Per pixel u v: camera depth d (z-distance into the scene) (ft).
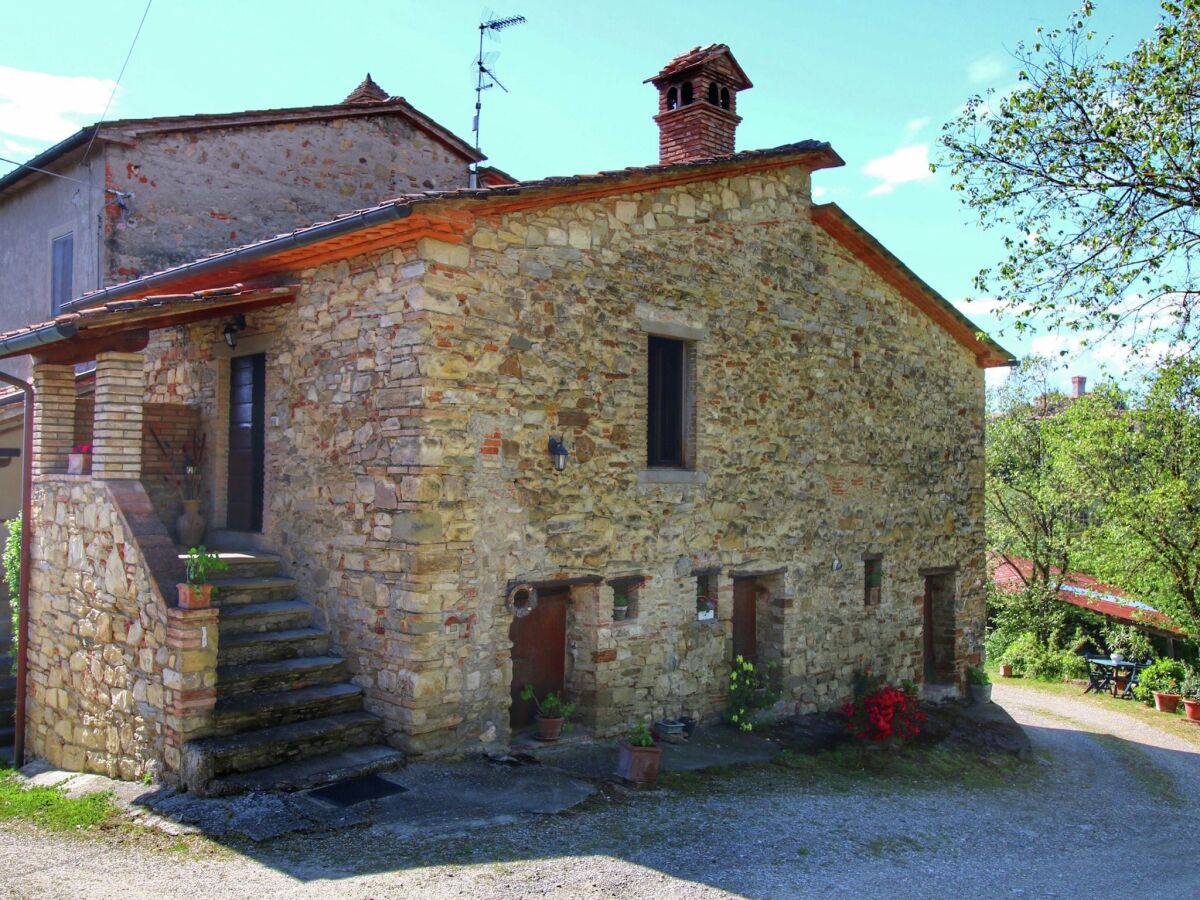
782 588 33.86
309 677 24.23
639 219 28.66
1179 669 59.62
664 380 30.14
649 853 19.36
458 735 23.91
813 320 35.35
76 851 18.44
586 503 27.04
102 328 24.61
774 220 33.68
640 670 28.66
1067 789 34.37
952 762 34.32
